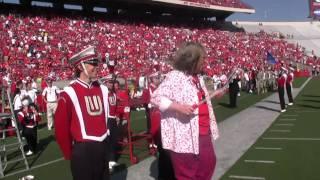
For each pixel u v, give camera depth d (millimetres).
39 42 29266
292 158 8898
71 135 4922
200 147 4191
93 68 5031
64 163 9453
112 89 8703
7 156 10391
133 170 8312
